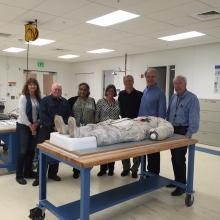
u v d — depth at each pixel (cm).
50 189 316
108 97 358
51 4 377
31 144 340
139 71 834
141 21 456
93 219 252
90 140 212
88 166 182
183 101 305
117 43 662
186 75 703
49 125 317
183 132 305
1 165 370
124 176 370
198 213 268
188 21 449
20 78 990
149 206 282
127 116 363
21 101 328
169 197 306
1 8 400
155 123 277
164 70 775
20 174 334
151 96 334
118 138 231
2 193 300
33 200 283
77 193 305
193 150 281
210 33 535
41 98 349
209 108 629
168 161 459
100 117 359
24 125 329
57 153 205
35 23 483
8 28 532
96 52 822
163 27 493
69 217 207
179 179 309
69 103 353
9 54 921
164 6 375
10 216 248
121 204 285
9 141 373
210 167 435
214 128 621
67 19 453
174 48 721
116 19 449
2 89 952
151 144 242
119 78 907
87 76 1052
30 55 931
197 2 356
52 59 1036
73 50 790
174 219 254
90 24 484
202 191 327
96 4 373
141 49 745
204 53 659
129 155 207
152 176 315
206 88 661
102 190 317
